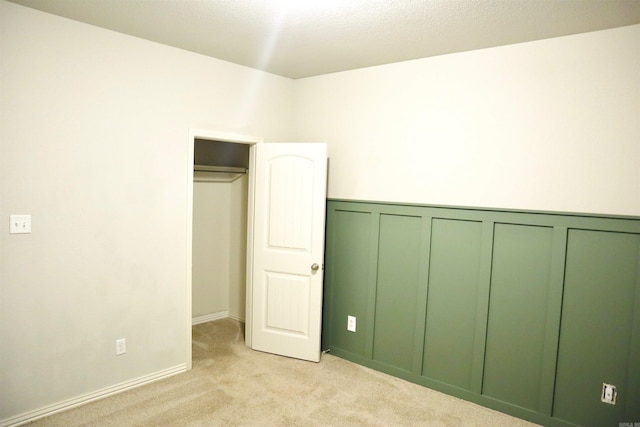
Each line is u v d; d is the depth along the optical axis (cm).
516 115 270
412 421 262
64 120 252
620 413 239
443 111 301
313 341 349
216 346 376
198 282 433
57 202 252
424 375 314
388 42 277
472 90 287
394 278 328
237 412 265
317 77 376
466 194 292
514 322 274
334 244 364
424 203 309
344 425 254
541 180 262
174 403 274
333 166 365
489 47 279
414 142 316
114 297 281
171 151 306
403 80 320
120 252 283
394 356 329
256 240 364
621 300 237
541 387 263
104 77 268
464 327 294
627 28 232
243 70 350
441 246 303
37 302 247
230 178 450
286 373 326
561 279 254
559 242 254
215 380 309
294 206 349
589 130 245
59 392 259
